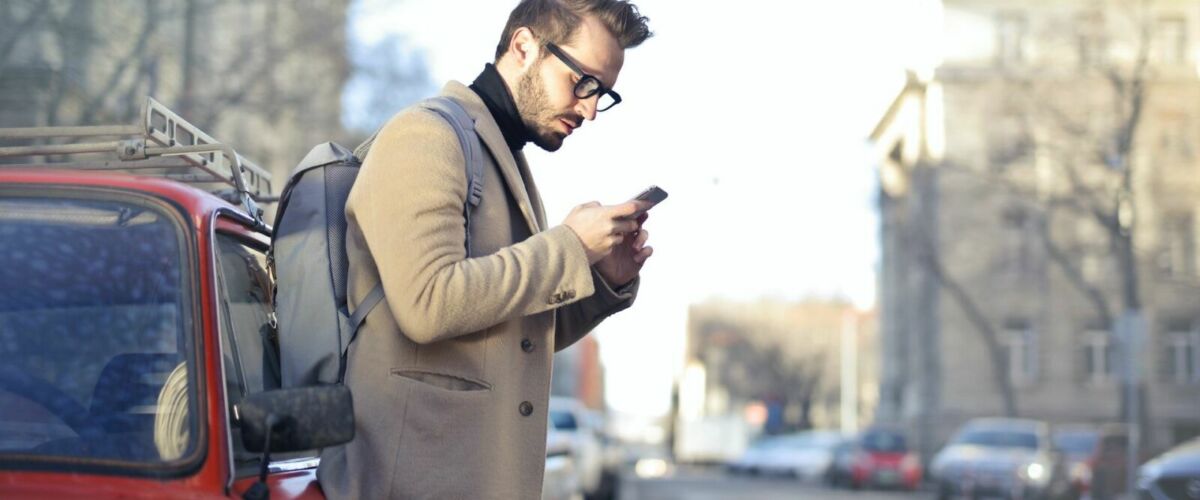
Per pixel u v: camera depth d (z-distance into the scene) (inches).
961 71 1865.2
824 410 3693.4
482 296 107.5
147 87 669.3
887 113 2327.8
